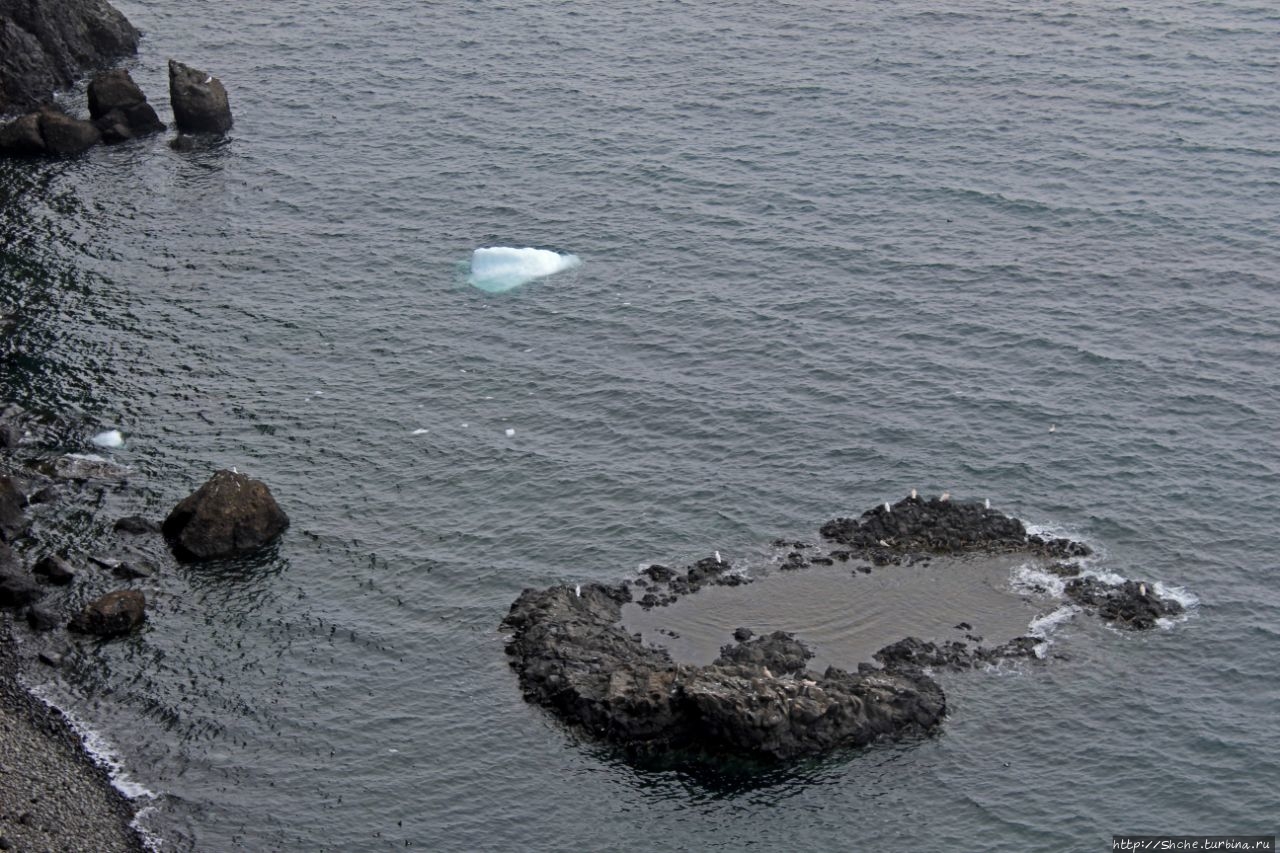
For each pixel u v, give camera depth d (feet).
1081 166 546.67
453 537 388.57
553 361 453.99
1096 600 361.92
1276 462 405.59
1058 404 428.97
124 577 376.27
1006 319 466.70
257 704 341.82
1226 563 373.61
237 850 307.99
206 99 581.12
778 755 322.14
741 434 421.59
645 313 474.08
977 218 519.19
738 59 629.10
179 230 522.47
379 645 356.79
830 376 443.32
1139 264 492.13
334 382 446.19
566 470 410.11
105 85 581.12
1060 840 306.55
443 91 611.06
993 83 604.08
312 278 495.82
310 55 643.04
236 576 376.89
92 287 489.26
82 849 304.30
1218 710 333.42
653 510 394.93
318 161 565.12
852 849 306.55
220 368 451.53
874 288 483.51
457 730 333.83
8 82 603.26
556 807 316.40
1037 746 326.24
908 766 321.93
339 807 317.22
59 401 435.53
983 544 379.76
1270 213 516.73
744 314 472.44
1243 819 309.22
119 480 407.03
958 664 345.10
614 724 328.49
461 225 523.29
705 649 349.20
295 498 402.31
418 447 419.95
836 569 373.61
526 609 362.53
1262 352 449.06
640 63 628.28
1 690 343.67
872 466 407.44
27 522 391.04
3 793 314.35
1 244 510.99
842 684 334.24
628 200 535.19
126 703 341.82
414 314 476.54
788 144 566.77
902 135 570.46
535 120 587.68
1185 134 563.89
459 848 308.40
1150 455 408.87
